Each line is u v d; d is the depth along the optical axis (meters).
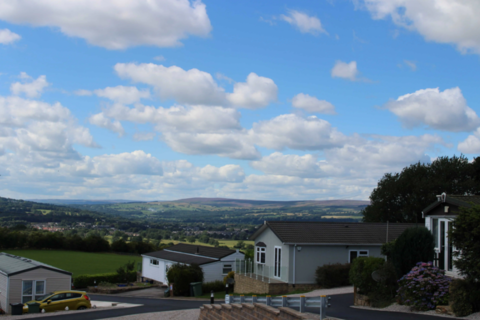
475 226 12.95
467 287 13.09
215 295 34.62
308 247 28.80
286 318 10.16
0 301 29.33
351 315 13.59
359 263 18.48
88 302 26.28
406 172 48.97
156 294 39.72
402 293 16.05
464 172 47.00
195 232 164.12
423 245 17.17
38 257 72.31
